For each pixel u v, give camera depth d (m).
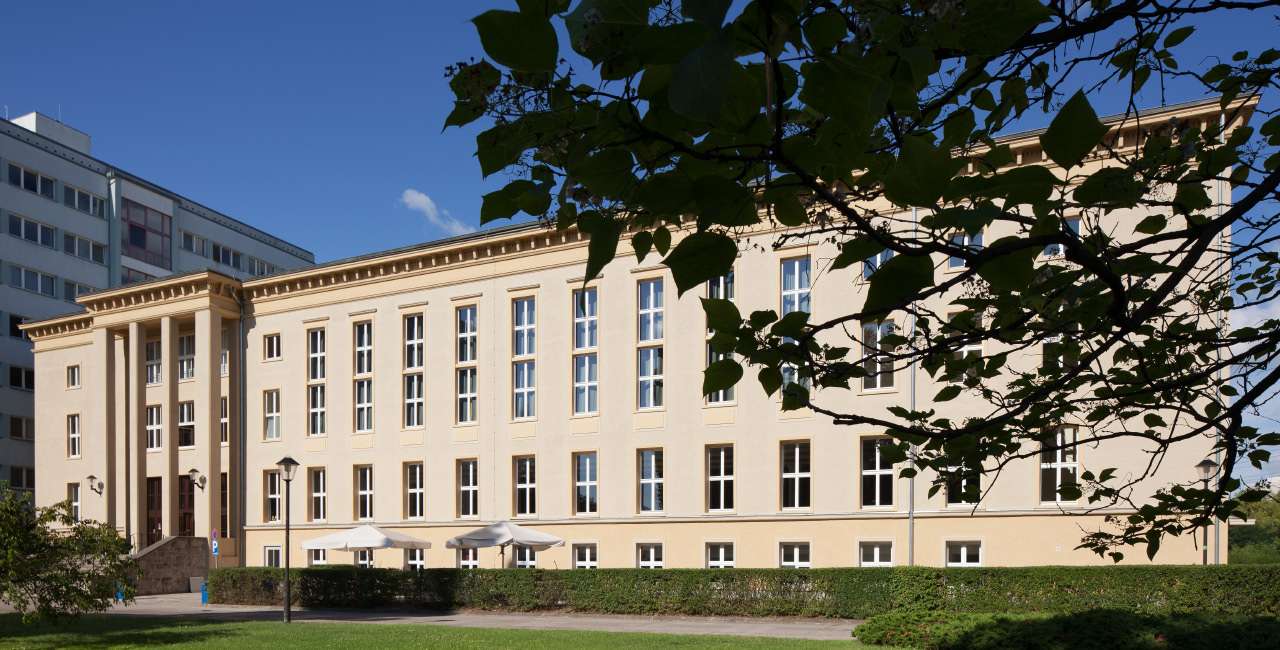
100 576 19.64
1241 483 4.66
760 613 24.70
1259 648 12.13
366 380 38.41
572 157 1.66
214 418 40.31
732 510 30.38
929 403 27.05
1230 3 2.83
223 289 41.22
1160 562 23.88
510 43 1.48
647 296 32.69
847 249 2.31
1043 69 3.14
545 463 33.62
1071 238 2.21
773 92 1.57
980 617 16.44
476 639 19.41
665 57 1.45
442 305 36.72
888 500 27.98
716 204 1.65
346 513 37.69
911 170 1.70
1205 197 3.23
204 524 39.75
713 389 2.74
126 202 59.88
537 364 34.28
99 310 44.12
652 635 19.66
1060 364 4.61
